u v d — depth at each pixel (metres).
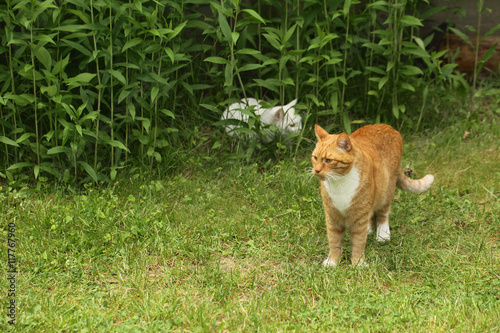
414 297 3.62
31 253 4.03
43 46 5.00
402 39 6.57
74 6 5.46
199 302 3.60
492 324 3.20
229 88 5.50
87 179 5.12
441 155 5.98
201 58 6.43
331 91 6.12
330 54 5.94
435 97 6.85
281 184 5.40
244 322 3.32
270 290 3.76
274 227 4.70
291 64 6.61
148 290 3.69
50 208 4.66
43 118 5.41
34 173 5.24
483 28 7.41
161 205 4.93
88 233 4.38
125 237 4.31
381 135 4.42
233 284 3.80
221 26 5.21
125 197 5.05
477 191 5.19
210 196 5.16
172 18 5.63
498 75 7.27
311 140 5.96
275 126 5.66
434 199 5.09
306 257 4.32
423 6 7.32
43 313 3.35
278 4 6.04
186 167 5.68
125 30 4.94
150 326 3.25
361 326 3.30
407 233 4.60
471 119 6.67
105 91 5.54
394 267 4.09
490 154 5.95
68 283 3.79
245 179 5.48
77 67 5.52
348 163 3.78
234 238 4.56
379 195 4.22
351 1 5.70
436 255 4.22
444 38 7.31
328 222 4.10
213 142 6.02
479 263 4.02
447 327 3.24
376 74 6.51
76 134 4.96
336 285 3.75
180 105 6.10
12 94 4.95
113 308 3.48
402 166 5.73
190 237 4.47
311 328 3.29
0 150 5.36
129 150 5.48
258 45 6.83
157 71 5.64
